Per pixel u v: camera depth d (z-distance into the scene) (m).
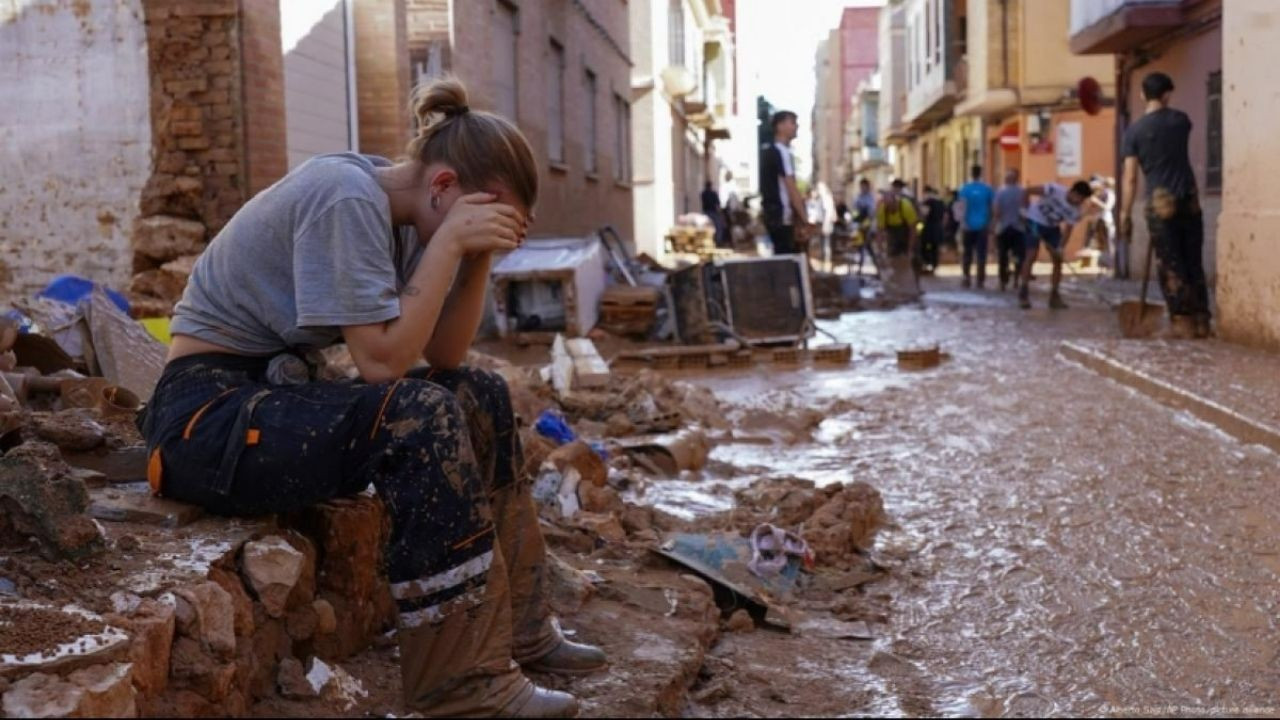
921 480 6.49
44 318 5.96
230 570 3.10
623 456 6.65
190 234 10.16
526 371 8.95
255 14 10.16
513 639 3.42
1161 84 12.05
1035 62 32.75
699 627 3.89
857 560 5.02
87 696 2.41
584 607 3.96
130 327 6.00
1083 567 4.94
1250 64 10.98
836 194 102.31
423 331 3.12
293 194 3.19
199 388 3.21
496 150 3.21
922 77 45.50
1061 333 14.05
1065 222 17.70
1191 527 5.47
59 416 4.20
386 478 3.03
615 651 3.62
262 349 3.30
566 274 13.30
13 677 2.46
